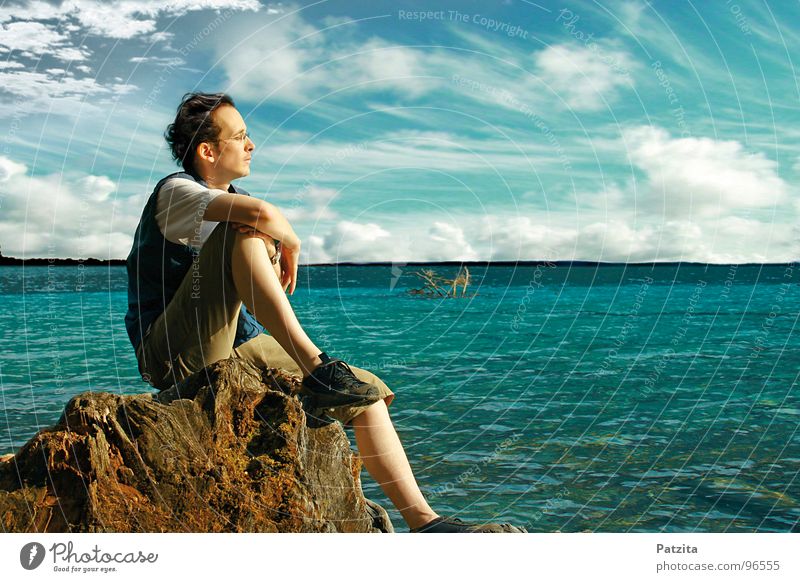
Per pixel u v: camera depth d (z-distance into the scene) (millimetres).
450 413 8141
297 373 2824
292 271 2691
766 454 6512
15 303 23734
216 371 2486
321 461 2580
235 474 2375
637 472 5965
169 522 2248
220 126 2975
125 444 2277
